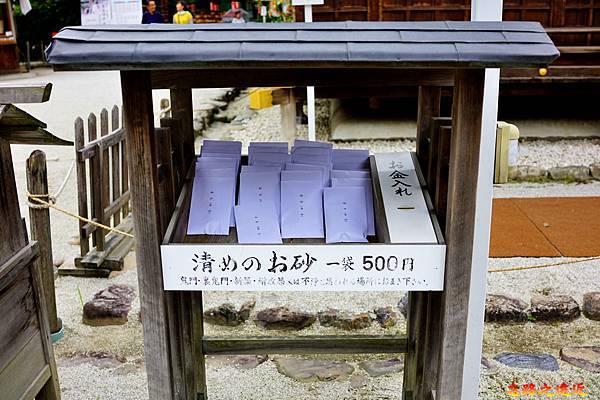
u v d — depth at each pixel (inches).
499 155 88.3
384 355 121.0
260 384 112.2
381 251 70.0
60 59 57.8
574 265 153.8
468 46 58.6
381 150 260.2
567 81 255.1
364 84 84.6
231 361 119.8
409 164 87.0
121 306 135.7
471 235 69.3
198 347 95.0
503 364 116.3
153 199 69.2
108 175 166.1
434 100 88.5
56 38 59.1
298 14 264.2
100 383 112.3
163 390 75.2
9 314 73.3
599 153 256.2
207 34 60.9
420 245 70.0
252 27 62.4
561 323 130.3
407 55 57.6
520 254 161.3
